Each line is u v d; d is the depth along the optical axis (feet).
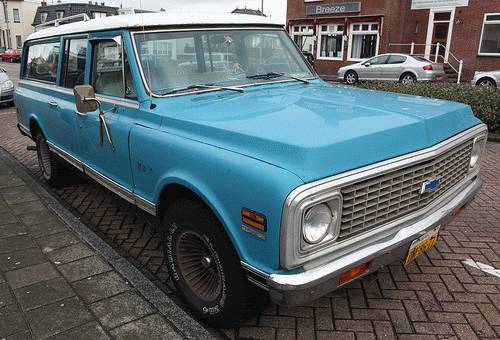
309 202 6.86
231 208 7.80
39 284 10.91
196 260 9.80
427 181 8.88
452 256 12.62
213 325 9.54
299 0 86.07
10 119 37.91
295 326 9.66
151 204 10.36
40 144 18.69
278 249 7.07
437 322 9.76
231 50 12.20
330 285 7.54
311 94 11.47
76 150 14.44
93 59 12.58
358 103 10.25
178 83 10.99
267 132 7.94
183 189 9.28
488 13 65.98
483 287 11.09
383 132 8.11
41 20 130.52
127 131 10.74
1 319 9.56
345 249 7.75
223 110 9.77
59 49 15.08
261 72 12.77
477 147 11.16
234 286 8.41
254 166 7.42
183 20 11.36
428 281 11.36
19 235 13.69
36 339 8.94
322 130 7.94
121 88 11.40
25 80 19.35
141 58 10.70
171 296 10.91
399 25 75.82
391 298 10.66
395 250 8.36
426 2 72.64
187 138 9.05
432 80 58.13
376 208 8.04
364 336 9.34
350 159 7.48
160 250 13.37
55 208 15.72
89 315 9.70
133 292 10.58
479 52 68.03
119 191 11.91
